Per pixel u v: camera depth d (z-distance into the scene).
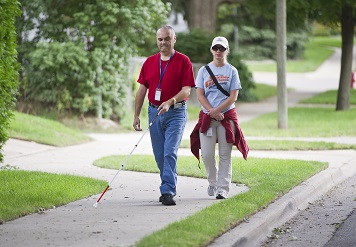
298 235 26.08
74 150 48.75
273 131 62.50
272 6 85.31
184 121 29.44
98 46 64.19
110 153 47.28
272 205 28.89
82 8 65.50
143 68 29.67
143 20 64.19
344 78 82.69
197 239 22.23
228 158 30.38
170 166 29.11
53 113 64.50
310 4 76.81
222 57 30.19
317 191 34.16
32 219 25.80
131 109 68.31
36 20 65.75
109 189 32.75
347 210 30.69
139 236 23.14
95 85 64.50
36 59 62.78
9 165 39.06
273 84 136.88
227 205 27.70
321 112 81.19
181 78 29.16
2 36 34.62
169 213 27.08
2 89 35.38
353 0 76.00
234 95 30.05
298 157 45.59
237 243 22.86
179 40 94.62
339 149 50.31
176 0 122.19
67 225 24.83
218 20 155.25
